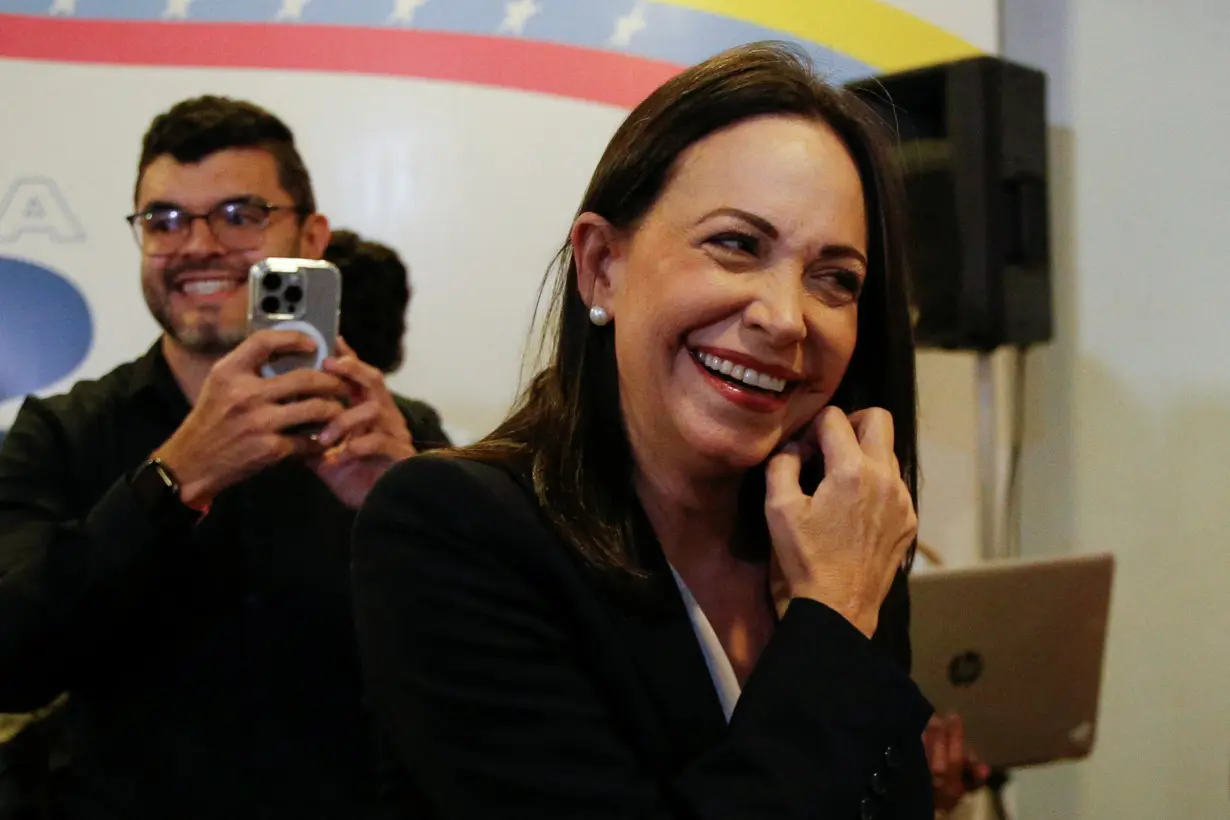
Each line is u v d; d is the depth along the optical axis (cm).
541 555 82
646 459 93
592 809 76
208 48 179
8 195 175
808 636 82
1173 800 228
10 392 175
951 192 188
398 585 81
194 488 127
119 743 133
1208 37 227
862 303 101
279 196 148
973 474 214
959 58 189
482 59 187
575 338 95
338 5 183
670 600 88
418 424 162
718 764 77
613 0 192
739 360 85
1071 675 143
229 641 136
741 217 84
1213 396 228
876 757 78
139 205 149
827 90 91
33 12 175
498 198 188
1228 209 227
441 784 79
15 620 122
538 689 79
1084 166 222
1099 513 227
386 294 174
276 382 127
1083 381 224
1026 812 222
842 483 90
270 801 133
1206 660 227
